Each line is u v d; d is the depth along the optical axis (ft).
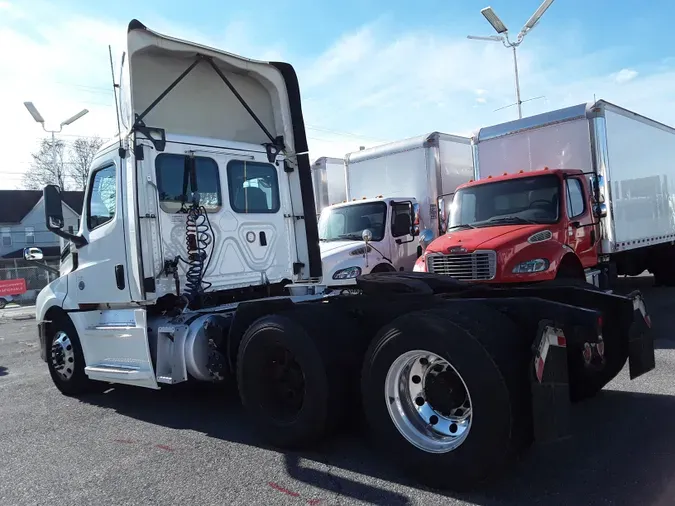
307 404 14.16
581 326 11.93
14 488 13.67
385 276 16.11
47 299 23.20
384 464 13.65
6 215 166.09
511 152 35.14
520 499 11.42
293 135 23.35
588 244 29.37
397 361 12.69
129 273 18.80
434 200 37.68
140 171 18.40
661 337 26.05
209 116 21.91
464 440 11.55
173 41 19.20
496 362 11.19
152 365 18.24
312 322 14.49
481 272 24.68
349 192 42.88
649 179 38.86
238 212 20.95
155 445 16.20
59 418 19.88
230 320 17.53
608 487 11.72
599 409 16.75
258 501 12.06
